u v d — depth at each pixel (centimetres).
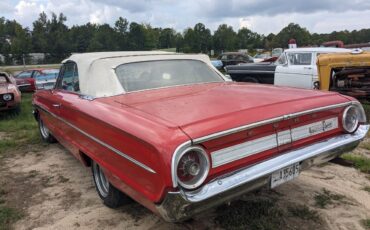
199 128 250
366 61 797
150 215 359
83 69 405
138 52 445
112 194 355
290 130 298
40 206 397
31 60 7544
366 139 609
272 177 281
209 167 251
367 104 877
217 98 324
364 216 342
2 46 7706
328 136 331
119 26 7819
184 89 378
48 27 9056
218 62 2653
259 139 278
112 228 340
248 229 321
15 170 520
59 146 638
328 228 323
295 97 324
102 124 311
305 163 304
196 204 242
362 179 429
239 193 264
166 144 238
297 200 375
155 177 243
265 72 1102
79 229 343
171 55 431
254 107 288
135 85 379
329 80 828
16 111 1002
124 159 281
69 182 463
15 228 353
